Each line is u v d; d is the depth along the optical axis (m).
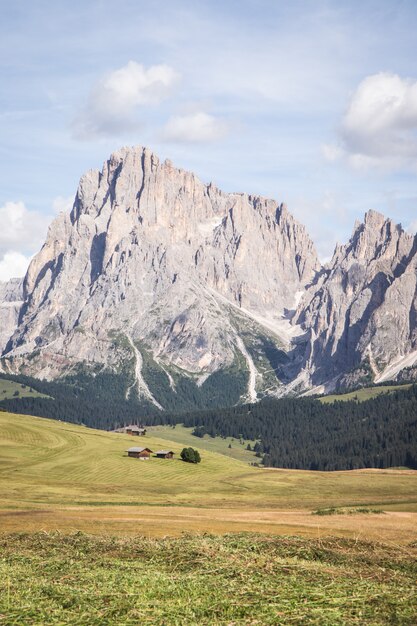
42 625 23.47
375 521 90.06
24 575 34.56
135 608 25.92
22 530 67.75
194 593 29.09
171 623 23.94
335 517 95.50
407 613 25.28
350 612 25.28
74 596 27.95
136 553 44.81
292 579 32.94
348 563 45.47
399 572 41.41
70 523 75.19
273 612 25.28
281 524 82.88
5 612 25.25
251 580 32.41
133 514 90.44
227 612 25.41
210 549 44.00
